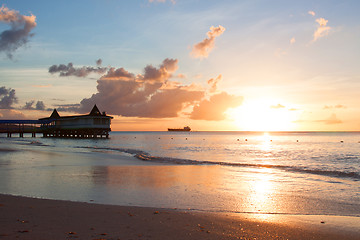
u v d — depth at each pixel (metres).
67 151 35.19
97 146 53.69
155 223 6.80
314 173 18.44
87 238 5.50
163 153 39.28
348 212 8.94
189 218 7.40
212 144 72.69
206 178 15.72
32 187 12.00
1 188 11.67
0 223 6.37
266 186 13.55
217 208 9.17
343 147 60.06
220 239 5.83
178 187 12.82
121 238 5.58
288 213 8.71
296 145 68.94
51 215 7.20
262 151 45.69
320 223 7.43
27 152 31.05
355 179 16.17
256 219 7.66
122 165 21.39
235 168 20.73
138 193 11.33
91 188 12.14
